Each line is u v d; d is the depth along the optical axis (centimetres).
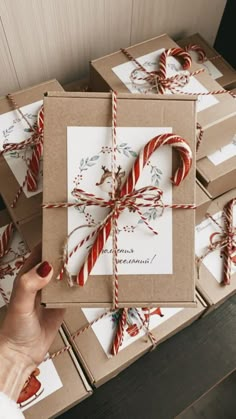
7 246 50
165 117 33
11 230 51
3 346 39
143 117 33
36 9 49
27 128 49
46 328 42
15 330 38
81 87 59
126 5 56
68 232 32
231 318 58
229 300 59
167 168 33
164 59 51
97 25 56
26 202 47
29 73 58
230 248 54
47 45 55
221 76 58
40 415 43
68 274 32
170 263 33
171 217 33
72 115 33
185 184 33
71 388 44
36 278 31
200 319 58
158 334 48
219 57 59
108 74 51
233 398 68
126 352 47
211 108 49
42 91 52
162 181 33
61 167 32
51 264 32
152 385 54
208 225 56
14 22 49
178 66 51
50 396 43
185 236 33
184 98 33
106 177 32
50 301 32
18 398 43
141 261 33
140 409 52
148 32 62
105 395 53
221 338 57
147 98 33
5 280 49
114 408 52
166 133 33
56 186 32
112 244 33
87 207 32
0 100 51
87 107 33
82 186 32
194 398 53
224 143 54
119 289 32
